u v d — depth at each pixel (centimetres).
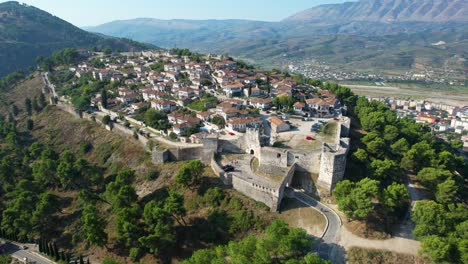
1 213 14812
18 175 17225
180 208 11462
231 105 19462
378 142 13862
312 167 12644
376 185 10519
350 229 10394
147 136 17388
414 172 14462
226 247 9831
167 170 14975
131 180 14925
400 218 11062
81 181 16212
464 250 8369
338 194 11000
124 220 11506
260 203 11762
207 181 13450
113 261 10038
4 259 11781
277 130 16450
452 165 14188
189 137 16750
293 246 8788
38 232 13400
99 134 19825
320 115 19050
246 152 15250
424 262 9156
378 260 9331
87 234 11469
